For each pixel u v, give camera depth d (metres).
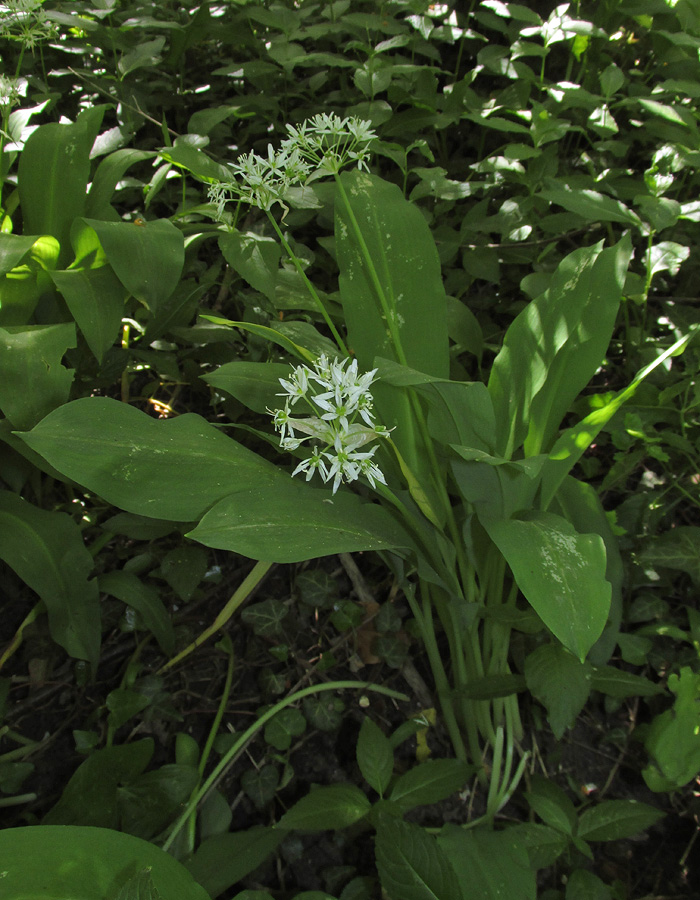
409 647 0.54
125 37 0.73
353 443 0.38
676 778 0.44
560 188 0.57
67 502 0.55
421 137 0.75
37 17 0.62
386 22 0.65
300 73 0.84
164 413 0.62
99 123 0.55
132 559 0.53
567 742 0.50
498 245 0.66
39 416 0.45
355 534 0.40
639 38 0.81
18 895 0.31
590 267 0.44
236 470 0.41
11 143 0.58
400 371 0.37
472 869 0.39
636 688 0.45
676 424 0.56
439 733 0.50
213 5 0.80
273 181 0.45
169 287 0.48
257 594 0.54
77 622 0.46
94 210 0.52
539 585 0.36
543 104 0.65
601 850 0.47
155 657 0.51
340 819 0.42
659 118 0.70
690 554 0.51
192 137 0.56
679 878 0.46
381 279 0.47
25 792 0.46
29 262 0.51
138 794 0.43
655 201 0.52
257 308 0.57
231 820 0.46
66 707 0.49
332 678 0.52
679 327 0.60
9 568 0.52
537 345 0.45
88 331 0.48
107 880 0.33
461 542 0.47
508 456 0.45
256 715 0.50
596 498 0.48
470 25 0.85
